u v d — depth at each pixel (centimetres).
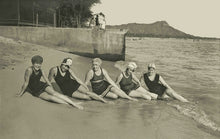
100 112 530
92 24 1262
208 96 782
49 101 555
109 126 454
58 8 1714
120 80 689
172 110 607
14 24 1175
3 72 632
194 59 1739
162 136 429
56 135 407
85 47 1094
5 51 827
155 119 512
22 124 438
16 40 1016
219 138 458
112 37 1095
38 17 1320
